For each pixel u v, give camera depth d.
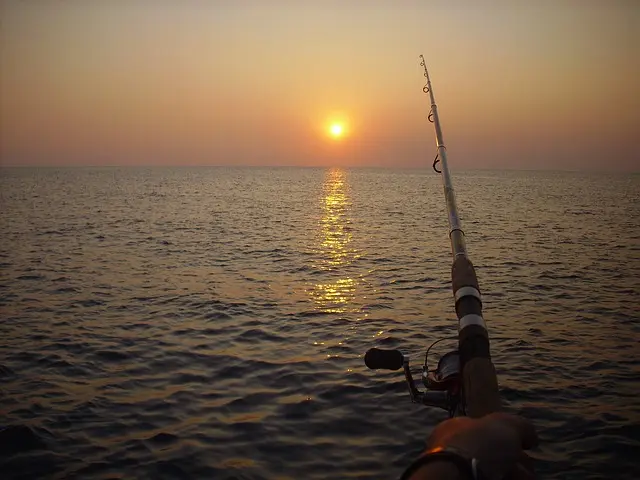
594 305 14.15
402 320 12.87
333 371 9.52
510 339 11.30
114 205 51.28
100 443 7.10
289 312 13.50
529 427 1.00
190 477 6.37
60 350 10.59
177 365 9.88
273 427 7.53
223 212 44.91
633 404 8.16
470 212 46.16
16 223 34.62
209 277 17.89
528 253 23.28
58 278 17.50
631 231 32.09
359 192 86.19
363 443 7.11
